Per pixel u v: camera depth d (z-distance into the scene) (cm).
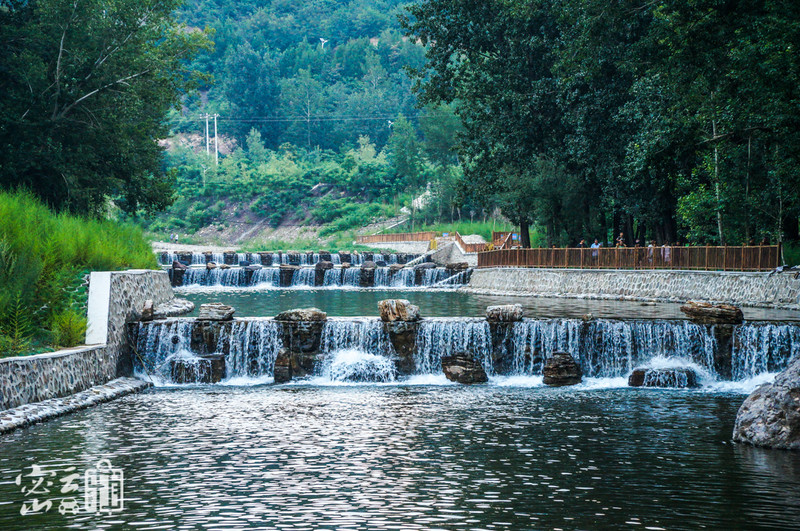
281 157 19212
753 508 1209
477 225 11394
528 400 2186
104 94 5016
